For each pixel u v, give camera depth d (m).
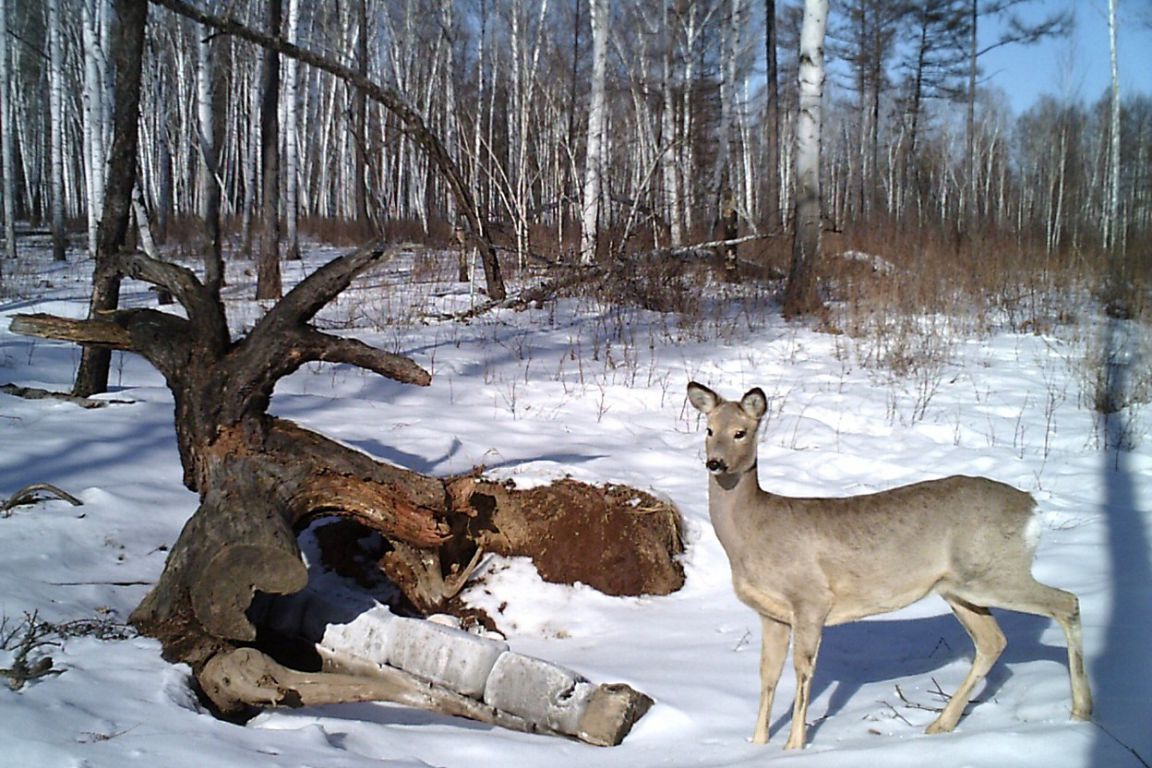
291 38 22.77
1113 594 5.60
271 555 5.01
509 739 4.57
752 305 15.83
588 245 16.52
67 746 3.80
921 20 38.88
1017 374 12.14
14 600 5.20
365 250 5.67
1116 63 27.78
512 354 12.25
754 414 4.56
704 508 7.38
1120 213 38.16
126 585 5.71
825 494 8.10
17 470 6.90
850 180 47.28
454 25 35.19
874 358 12.71
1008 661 5.01
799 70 15.38
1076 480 8.27
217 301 5.82
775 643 4.54
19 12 36.47
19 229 34.19
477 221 15.07
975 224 30.45
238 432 5.54
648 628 6.04
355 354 5.72
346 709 5.16
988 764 3.67
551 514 6.66
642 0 27.66
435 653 5.11
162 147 28.92
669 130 20.97
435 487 5.93
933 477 8.53
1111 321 14.91
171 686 4.62
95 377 8.84
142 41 8.38
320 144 41.50
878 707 4.68
